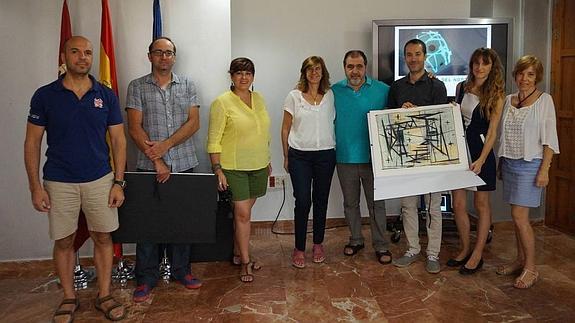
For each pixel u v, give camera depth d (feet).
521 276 10.96
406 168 11.64
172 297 10.62
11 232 12.11
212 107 11.10
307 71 11.79
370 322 9.43
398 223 14.37
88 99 9.04
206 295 10.71
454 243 13.93
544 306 10.00
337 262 12.60
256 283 11.32
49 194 9.12
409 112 11.66
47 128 9.07
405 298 10.45
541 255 12.89
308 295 10.66
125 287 11.18
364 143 12.22
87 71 8.93
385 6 15.25
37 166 9.05
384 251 12.57
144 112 10.62
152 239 10.39
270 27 15.11
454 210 12.14
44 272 12.08
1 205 12.01
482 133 11.39
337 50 15.29
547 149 10.46
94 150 9.20
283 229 15.67
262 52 15.16
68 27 11.10
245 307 10.12
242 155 11.10
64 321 9.51
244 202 11.34
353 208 12.89
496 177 11.98
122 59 11.80
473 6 15.99
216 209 10.44
